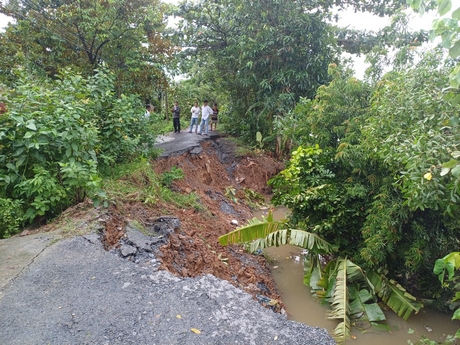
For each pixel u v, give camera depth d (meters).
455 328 5.59
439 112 4.43
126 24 11.70
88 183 5.19
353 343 5.05
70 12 10.65
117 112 8.03
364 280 6.00
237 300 3.84
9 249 4.49
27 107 5.86
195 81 20.73
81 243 4.67
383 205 5.89
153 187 7.65
